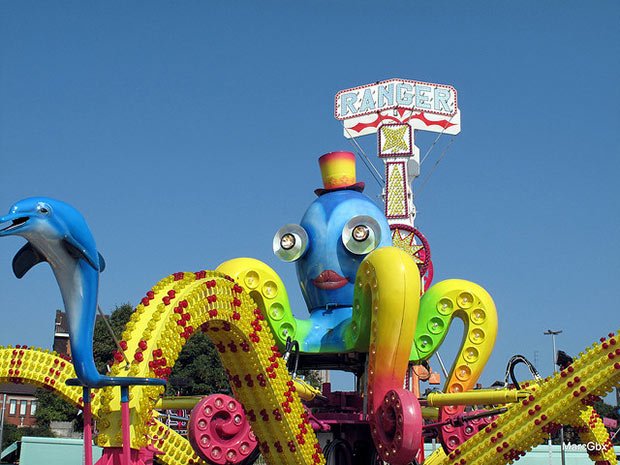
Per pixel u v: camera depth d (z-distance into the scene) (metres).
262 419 18.17
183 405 21.75
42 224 10.88
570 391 18.12
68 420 66.06
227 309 16.39
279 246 23.92
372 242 22.95
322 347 22.72
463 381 22.70
